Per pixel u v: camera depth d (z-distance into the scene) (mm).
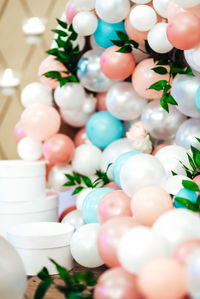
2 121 1627
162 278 634
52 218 1286
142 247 682
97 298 713
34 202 1234
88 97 1362
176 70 1102
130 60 1165
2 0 1584
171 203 855
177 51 1141
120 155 1119
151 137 1286
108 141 1301
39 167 1251
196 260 623
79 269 1085
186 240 711
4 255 773
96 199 1092
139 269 687
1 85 1611
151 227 842
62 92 1273
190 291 632
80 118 1390
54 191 1415
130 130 1223
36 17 1540
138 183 896
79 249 999
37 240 1014
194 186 890
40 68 1337
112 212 952
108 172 1230
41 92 1367
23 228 1102
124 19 1229
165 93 1100
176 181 946
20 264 793
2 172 1212
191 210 841
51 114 1301
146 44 1166
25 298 875
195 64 1004
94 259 1000
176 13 989
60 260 1038
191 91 1064
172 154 1059
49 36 1533
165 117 1178
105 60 1170
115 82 1303
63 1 1497
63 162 1322
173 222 742
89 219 1093
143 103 1244
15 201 1219
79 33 1239
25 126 1303
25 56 1574
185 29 925
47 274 882
